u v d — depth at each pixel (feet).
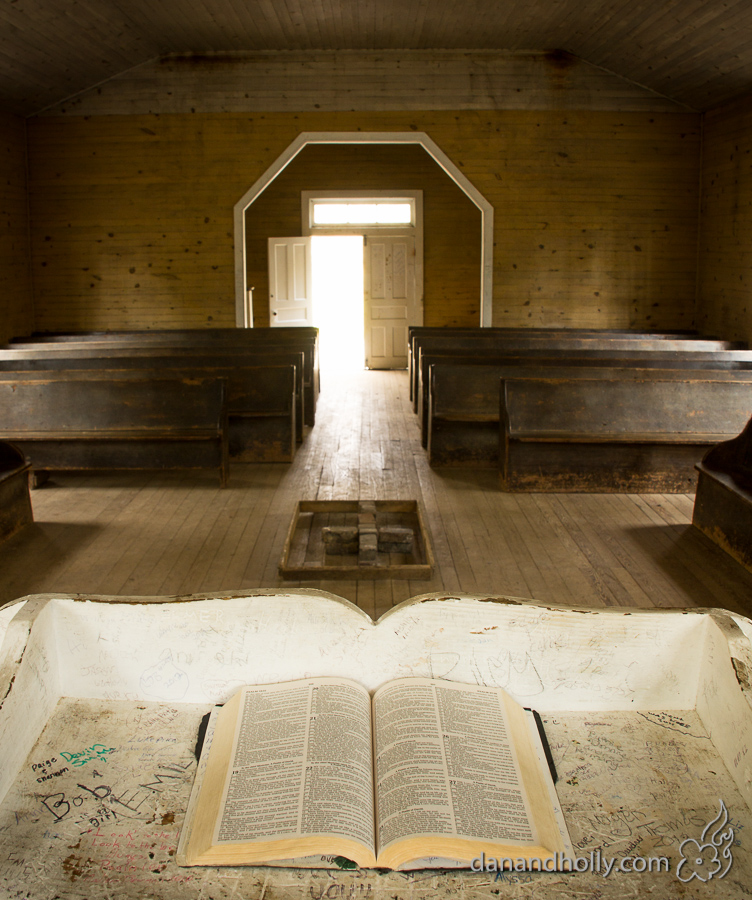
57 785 3.94
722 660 4.16
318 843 3.43
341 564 11.89
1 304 25.75
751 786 3.84
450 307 35.88
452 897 3.31
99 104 26.66
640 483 15.10
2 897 3.30
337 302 58.49
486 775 3.84
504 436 15.12
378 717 4.23
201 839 3.53
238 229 27.35
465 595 4.47
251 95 26.58
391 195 34.86
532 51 26.25
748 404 15.14
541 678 4.52
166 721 4.42
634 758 4.15
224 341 22.34
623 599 10.48
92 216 27.40
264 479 16.15
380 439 19.88
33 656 4.23
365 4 22.03
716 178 25.98
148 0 21.21
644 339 21.62
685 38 21.67
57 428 15.15
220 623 4.47
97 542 12.59
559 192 27.14
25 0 19.19
